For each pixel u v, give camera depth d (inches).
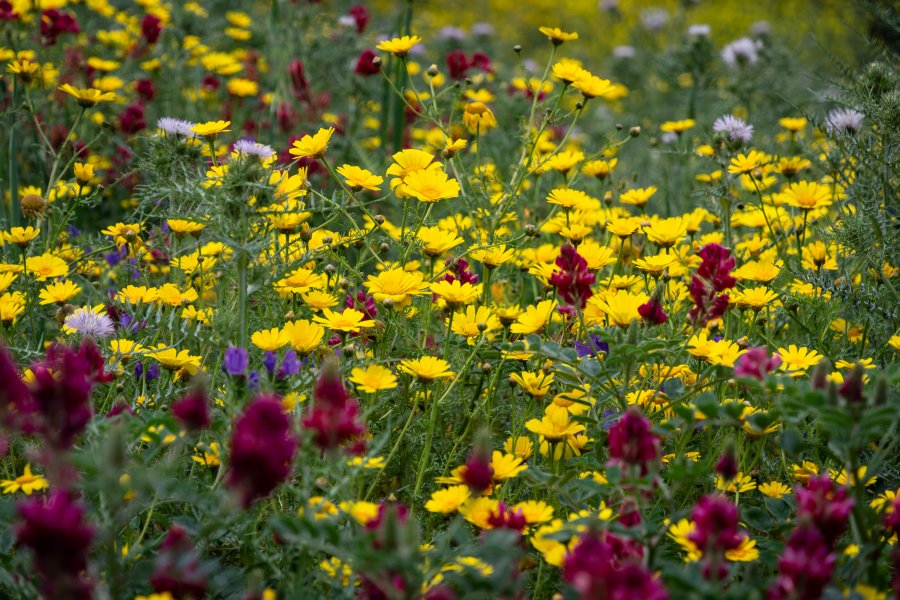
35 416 76.2
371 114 285.6
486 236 152.3
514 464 95.0
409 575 72.6
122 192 213.8
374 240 142.7
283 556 89.8
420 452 124.0
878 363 131.6
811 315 143.8
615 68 356.8
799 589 72.7
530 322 123.7
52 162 210.7
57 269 134.4
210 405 110.9
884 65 153.4
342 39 289.7
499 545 77.6
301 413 95.9
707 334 126.9
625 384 104.4
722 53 278.8
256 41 301.0
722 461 85.1
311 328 108.5
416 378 117.3
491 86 241.0
